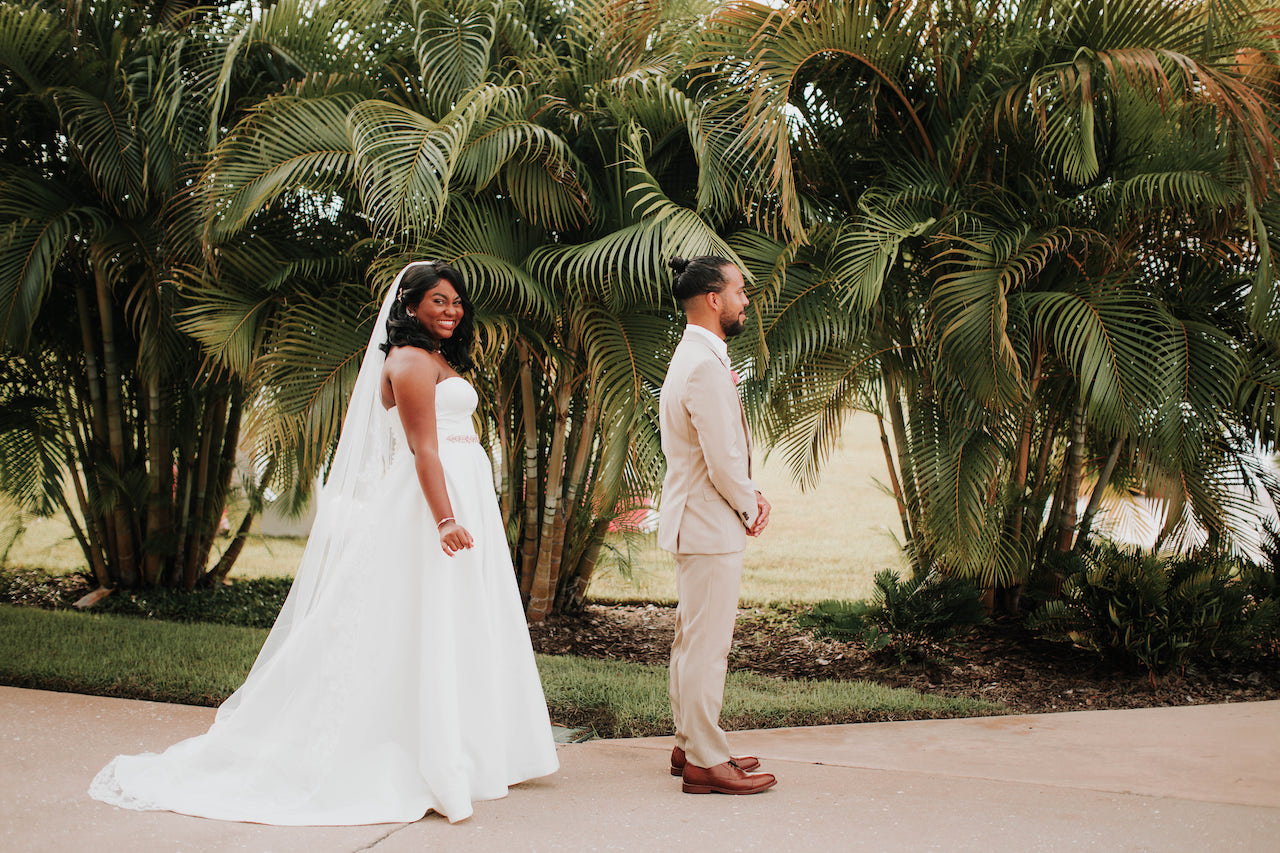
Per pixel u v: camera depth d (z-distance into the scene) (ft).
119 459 20.12
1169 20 14.47
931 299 15.34
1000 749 11.25
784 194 14.49
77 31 18.20
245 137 15.42
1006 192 15.97
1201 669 15.12
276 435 15.98
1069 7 15.17
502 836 8.30
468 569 9.51
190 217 17.33
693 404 9.08
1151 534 20.15
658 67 16.84
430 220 14.87
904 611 15.40
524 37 17.38
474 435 10.07
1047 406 17.69
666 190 17.33
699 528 9.25
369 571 9.34
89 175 18.30
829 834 8.34
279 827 8.45
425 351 9.53
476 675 9.37
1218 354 14.80
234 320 16.24
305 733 9.20
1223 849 8.04
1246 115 13.53
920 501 17.30
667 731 12.23
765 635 18.80
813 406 16.98
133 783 9.04
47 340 20.01
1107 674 15.01
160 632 16.44
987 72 15.38
